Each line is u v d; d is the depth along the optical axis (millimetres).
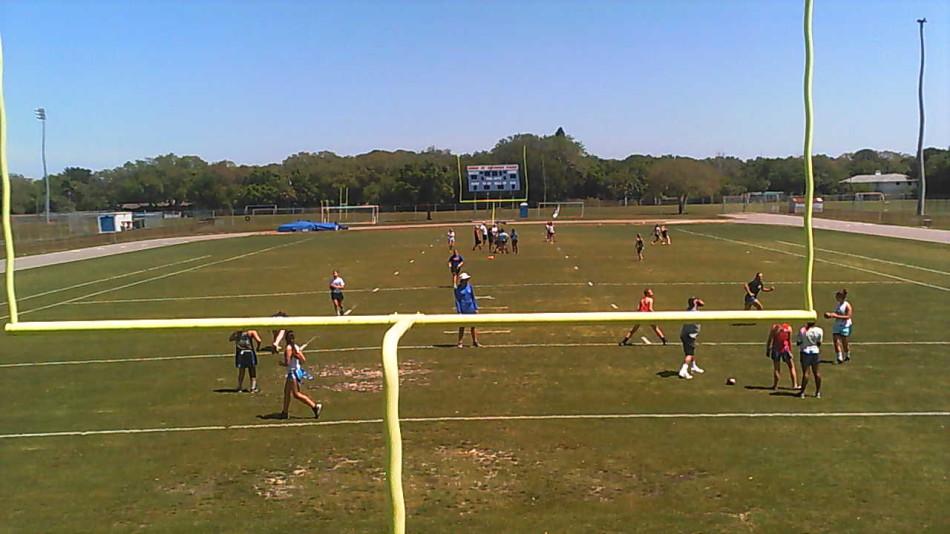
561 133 119438
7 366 16781
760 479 9516
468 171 89750
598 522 8445
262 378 15312
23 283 33750
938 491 9062
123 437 11703
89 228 63844
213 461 10594
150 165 116688
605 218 88500
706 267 34562
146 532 8469
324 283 31594
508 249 46812
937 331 18625
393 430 3119
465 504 8992
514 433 11461
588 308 23609
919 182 62750
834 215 74500
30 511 9062
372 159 124562
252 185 111312
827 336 18266
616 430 11500
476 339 18281
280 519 8727
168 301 27312
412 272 35188
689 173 107125
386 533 8320
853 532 8078
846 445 10656
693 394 13398
